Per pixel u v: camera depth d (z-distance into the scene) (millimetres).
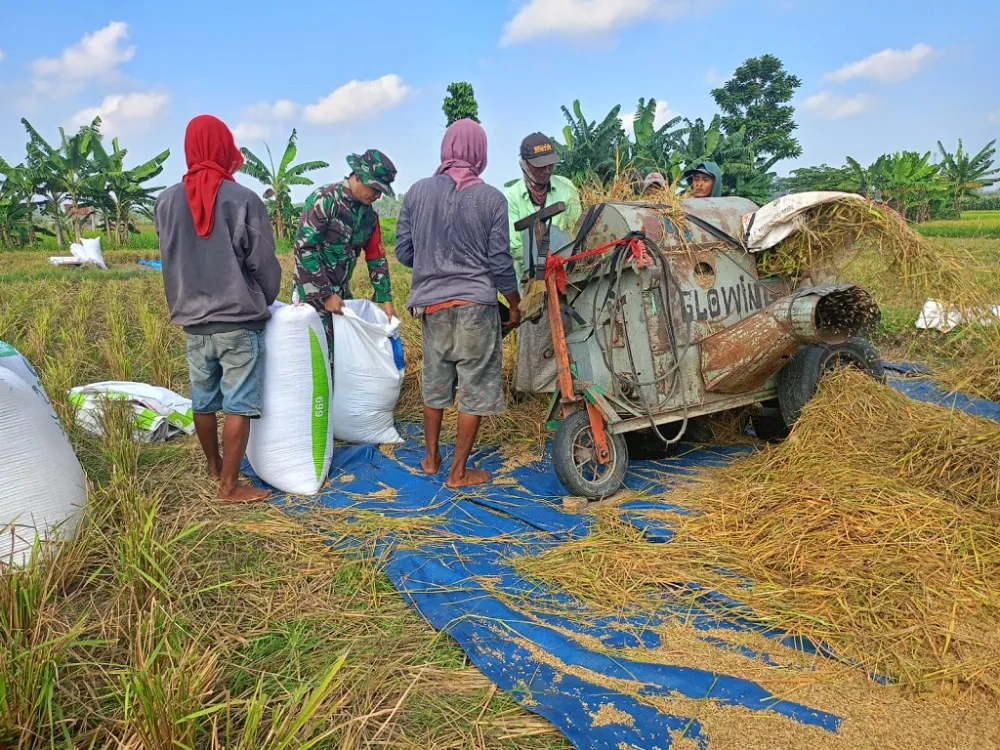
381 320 4879
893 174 33031
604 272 3840
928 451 3332
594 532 3311
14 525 2686
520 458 4418
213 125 3400
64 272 17562
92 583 2766
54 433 2918
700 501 3535
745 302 4078
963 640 2352
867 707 2107
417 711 2129
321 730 2002
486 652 2406
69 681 2143
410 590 2818
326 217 4324
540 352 4348
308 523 3459
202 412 3771
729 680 2229
